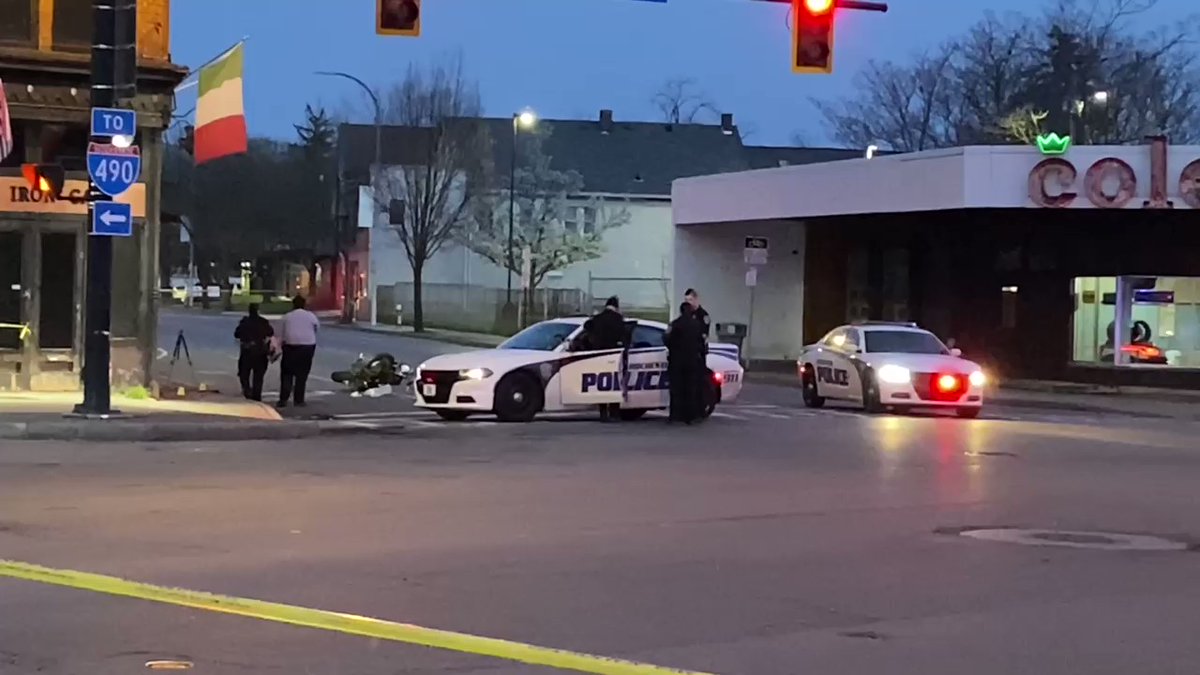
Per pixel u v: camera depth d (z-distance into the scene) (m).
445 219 62.94
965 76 63.16
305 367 23.30
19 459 15.53
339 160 76.94
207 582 8.91
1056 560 10.34
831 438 19.64
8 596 8.40
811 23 18.70
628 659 7.28
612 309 22.00
